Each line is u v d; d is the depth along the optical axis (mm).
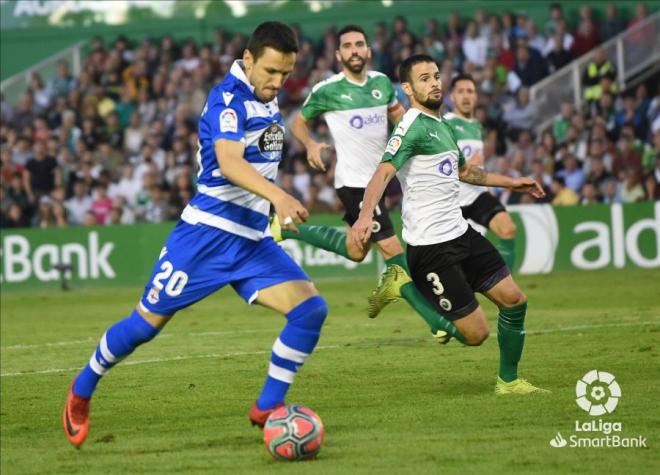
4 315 50812
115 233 63469
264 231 19312
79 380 19672
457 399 23875
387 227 30922
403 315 43750
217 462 18422
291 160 69125
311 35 78688
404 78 23828
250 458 18641
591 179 64062
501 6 74688
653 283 52062
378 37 72438
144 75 75875
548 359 29656
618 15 71562
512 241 38500
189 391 26609
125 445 20250
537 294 49719
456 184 24109
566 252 60031
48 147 71000
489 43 70938
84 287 63750
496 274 23812
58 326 45031
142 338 19391
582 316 40344
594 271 59062
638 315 39906
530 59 69312
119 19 81250
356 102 31766
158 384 27891
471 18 75500
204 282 19000
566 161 64562
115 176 71062
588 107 67875
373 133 31906
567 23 72125
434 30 73000
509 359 24250
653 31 69062
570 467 17469
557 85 68500
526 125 68250
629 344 31984
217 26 80000
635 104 66375
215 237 18875
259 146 18859
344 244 30344
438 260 23859
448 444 19266
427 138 23375
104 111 74938
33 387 28562
